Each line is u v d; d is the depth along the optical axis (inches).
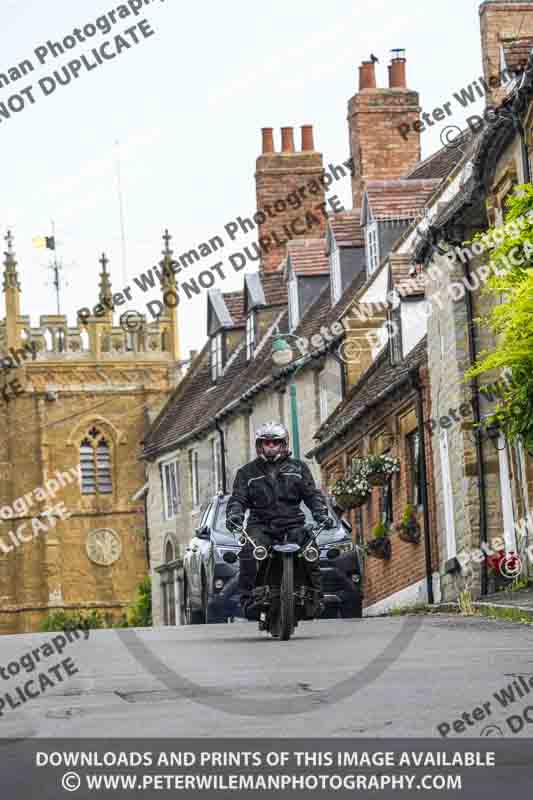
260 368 5851.4
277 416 5502.0
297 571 1863.9
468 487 3243.1
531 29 3496.6
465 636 1829.5
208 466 6648.6
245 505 1878.7
